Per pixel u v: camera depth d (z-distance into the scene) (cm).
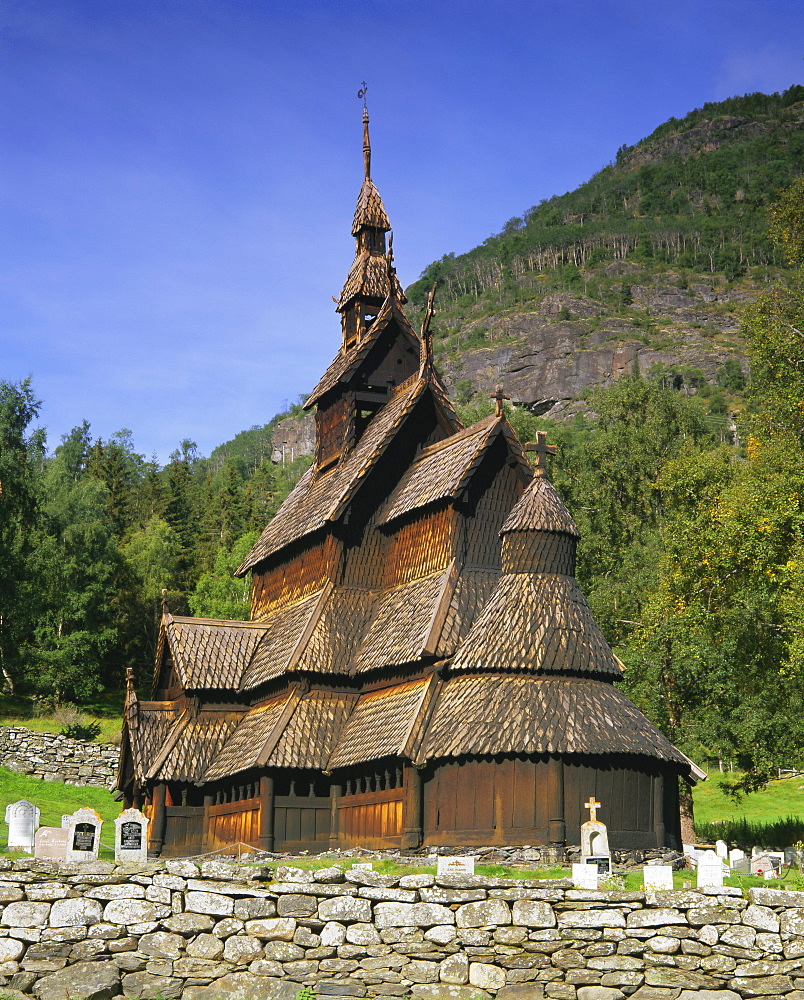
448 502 4094
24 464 8181
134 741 4572
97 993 2153
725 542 4553
